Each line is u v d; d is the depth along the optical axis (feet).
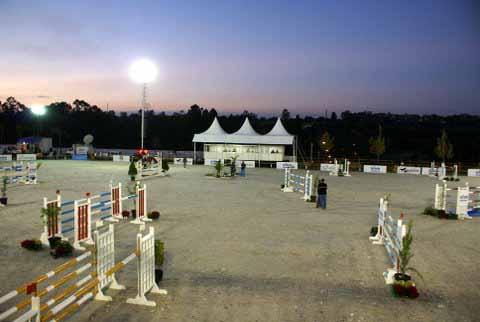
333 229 44.14
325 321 21.35
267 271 29.40
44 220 33.91
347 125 369.09
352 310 22.84
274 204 60.90
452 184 98.84
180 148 370.32
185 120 408.67
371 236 40.37
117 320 20.95
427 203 65.41
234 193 72.18
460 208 51.88
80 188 72.64
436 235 42.42
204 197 66.18
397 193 78.23
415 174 130.93
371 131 327.88
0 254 31.76
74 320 20.81
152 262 24.57
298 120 378.73
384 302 24.11
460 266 31.65
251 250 34.94
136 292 24.81
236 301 23.72
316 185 73.31
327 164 138.62
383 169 136.15
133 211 46.62
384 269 30.37
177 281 26.89
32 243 32.73
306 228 44.34
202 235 39.96
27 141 191.11
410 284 25.09
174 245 35.99
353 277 28.48
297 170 137.18
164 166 106.11
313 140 284.20
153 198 63.82
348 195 73.46
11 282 25.86
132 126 399.24
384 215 37.01
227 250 34.78
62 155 173.27
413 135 300.61
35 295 18.03
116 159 162.71
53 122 380.37
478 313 22.86
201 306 22.90
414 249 36.52
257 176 108.17
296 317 21.76
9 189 70.44
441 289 26.53
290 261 31.99
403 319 21.85
